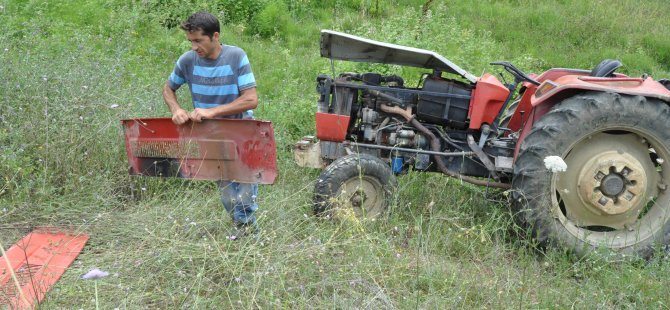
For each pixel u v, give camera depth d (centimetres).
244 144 425
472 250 463
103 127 539
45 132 532
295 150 529
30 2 937
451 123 519
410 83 733
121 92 620
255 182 430
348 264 421
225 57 425
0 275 401
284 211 480
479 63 836
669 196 501
